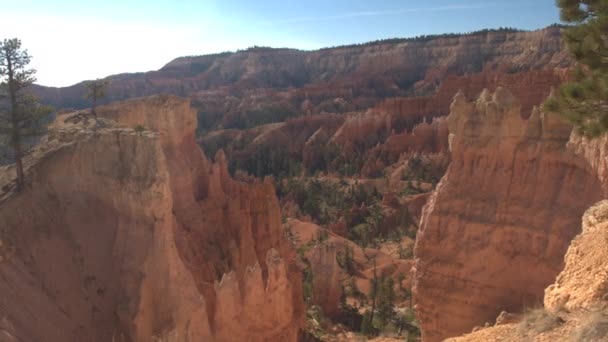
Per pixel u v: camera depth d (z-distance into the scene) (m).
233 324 25.94
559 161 26.17
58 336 20.39
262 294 27.73
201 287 27.62
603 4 14.89
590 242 16.86
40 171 24.34
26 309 20.12
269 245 39.00
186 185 34.03
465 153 29.27
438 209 29.69
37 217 22.95
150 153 23.00
